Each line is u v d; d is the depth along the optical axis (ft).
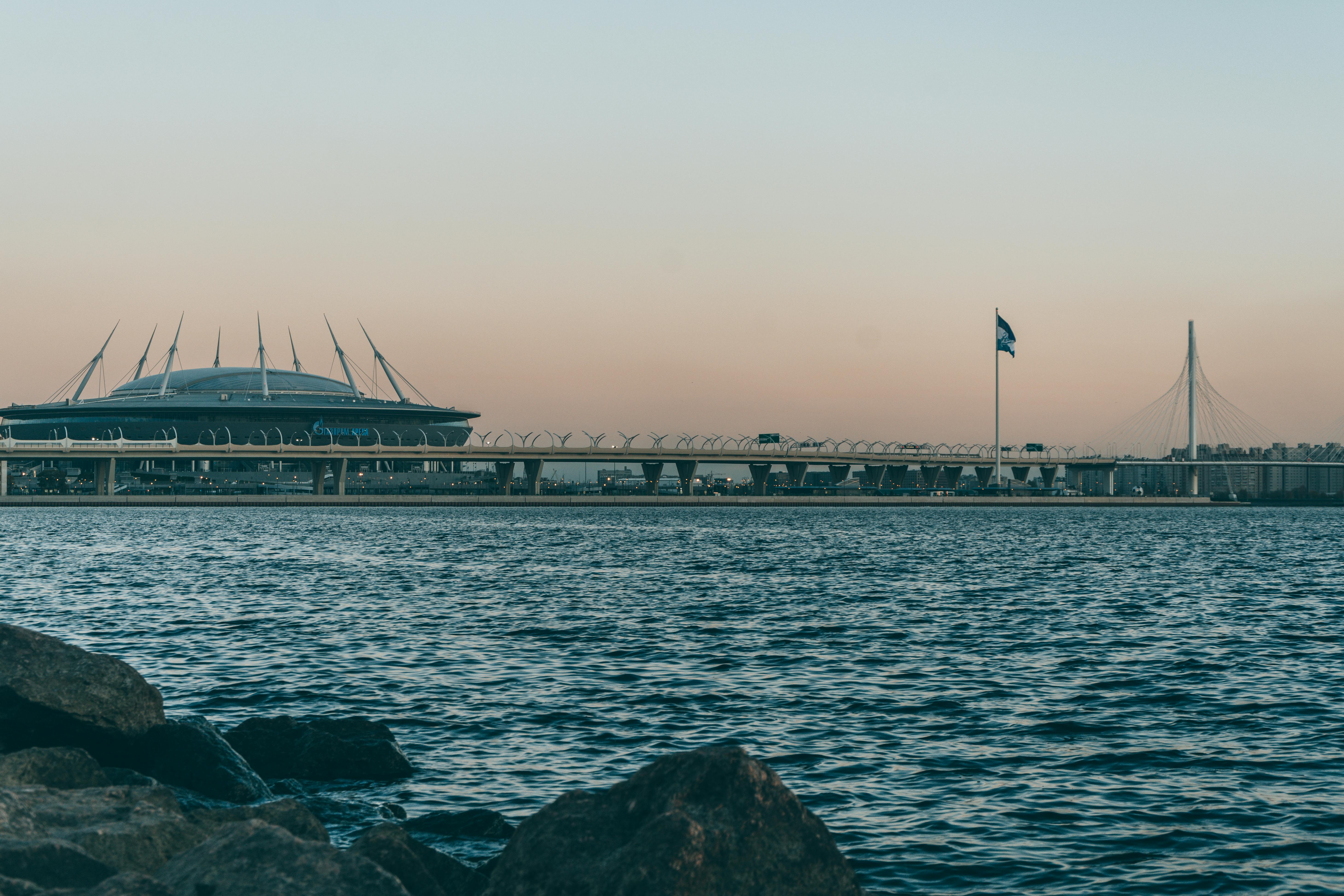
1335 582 240.73
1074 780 72.64
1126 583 235.61
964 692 104.22
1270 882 54.34
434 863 46.14
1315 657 126.62
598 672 114.73
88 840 41.88
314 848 37.81
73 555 307.17
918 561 305.12
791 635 145.07
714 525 602.85
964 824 63.10
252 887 36.06
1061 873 55.47
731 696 101.55
